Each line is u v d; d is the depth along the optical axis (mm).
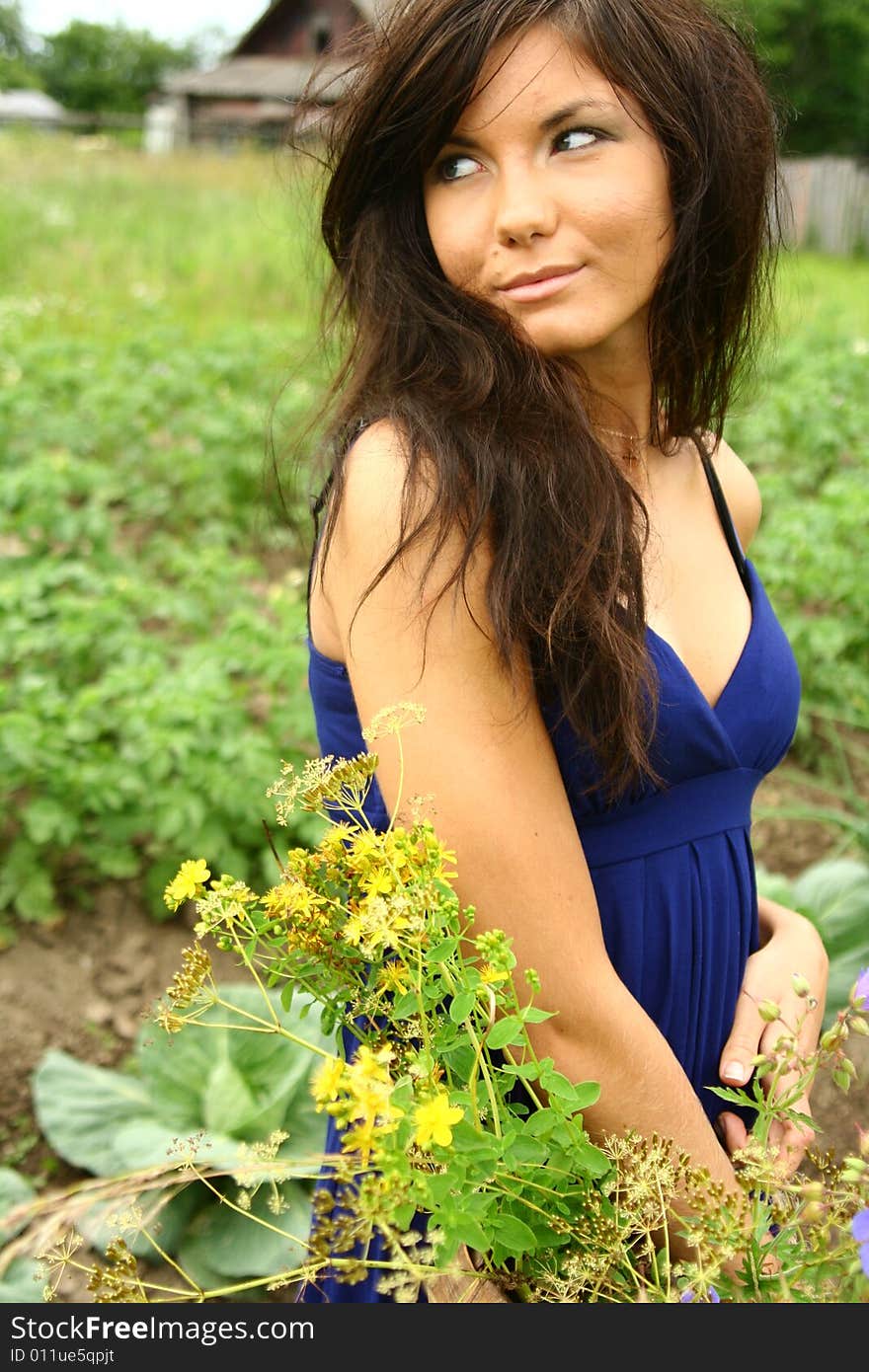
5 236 13109
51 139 22797
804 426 6688
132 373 7594
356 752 1387
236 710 3742
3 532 5141
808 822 4074
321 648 1386
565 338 1292
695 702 1350
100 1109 2703
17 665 4324
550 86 1231
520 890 1163
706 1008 1462
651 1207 982
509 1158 967
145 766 3564
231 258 12891
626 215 1270
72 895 3564
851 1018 1069
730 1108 1524
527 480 1183
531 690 1200
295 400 6184
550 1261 1040
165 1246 2350
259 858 3564
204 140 33844
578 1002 1183
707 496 1637
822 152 37094
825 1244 939
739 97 1389
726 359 1600
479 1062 1022
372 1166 936
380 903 949
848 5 34719
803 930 1643
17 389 6641
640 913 1380
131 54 75500
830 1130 2680
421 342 1290
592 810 1341
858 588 4641
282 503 1763
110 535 5242
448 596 1155
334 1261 901
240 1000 2625
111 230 14359
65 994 3240
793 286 3316
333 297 1537
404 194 1355
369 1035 1101
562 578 1177
